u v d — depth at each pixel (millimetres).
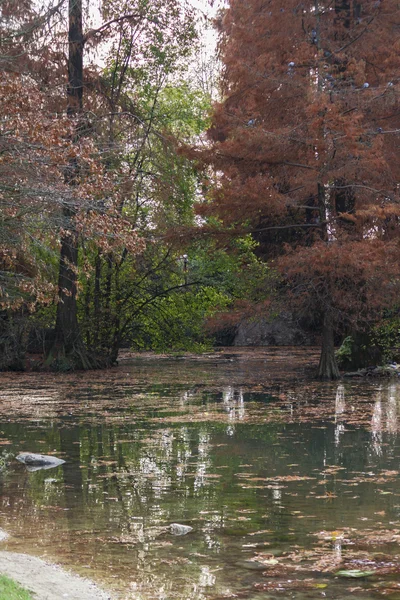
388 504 8328
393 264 21688
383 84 23578
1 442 12539
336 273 22109
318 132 21953
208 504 8414
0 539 7090
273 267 23797
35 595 5324
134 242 13703
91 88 26734
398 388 21000
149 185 26547
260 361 32125
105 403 17781
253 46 25234
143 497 8766
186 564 6336
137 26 27000
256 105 24531
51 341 27750
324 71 22562
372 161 21547
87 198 13953
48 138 12352
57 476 9969
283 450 11672
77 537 7168
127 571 6152
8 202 12625
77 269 15492
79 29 26125
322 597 5535
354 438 12695
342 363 26203
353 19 25188
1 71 13219
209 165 25000
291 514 7945
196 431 13547
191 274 27938
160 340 28953
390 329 26344
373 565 6262
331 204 24469
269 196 22766
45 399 18672
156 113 28656
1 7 19016
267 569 6195
